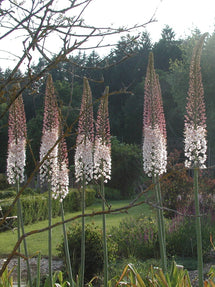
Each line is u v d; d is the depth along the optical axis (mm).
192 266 6793
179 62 23703
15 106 3986
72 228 7332
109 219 12492
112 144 22547
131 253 7508
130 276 3594
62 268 7395
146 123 4547
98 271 6715
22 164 4012
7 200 12633
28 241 10094
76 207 16594
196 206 3689
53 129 3883
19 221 3814
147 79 4496
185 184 9414
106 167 4363
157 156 4449
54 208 14867
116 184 21047
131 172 21047
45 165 3910
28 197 13641
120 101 34188
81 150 4289
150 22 1736
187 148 3902
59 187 4043
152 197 8953
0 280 3424
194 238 7605
